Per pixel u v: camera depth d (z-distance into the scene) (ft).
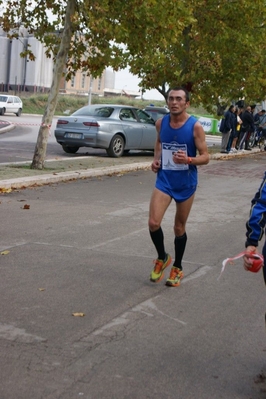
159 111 95.04
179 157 20.45
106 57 50.60
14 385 13.64
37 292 20.43
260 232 13.47
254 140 101.09
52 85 50.26
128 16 47.39
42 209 35.37
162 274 22.36
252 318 19.15
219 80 78.13
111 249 26.84
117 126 66.49
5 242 27.04
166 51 74.64
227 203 41.32
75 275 22.63
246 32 71.67
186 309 19.69
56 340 16.39
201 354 16.12
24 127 117.70
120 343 16.48
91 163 58.75
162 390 13.91
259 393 14.10
